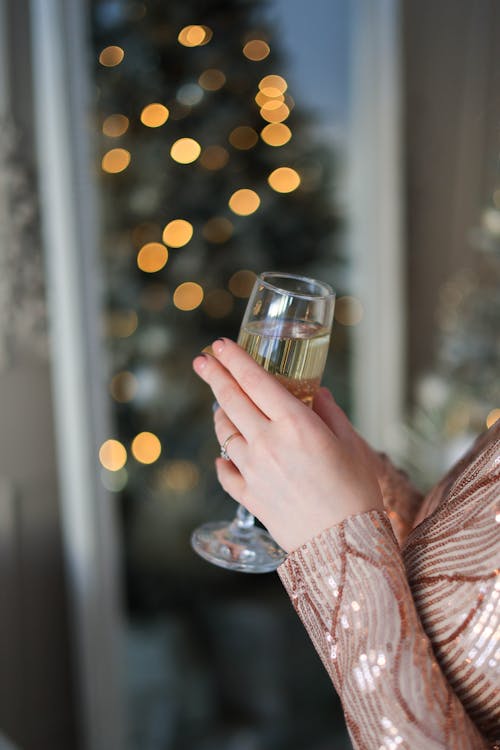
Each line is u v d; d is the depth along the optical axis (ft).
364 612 1.91
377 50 7.80
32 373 6.29
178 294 6.91
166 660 7.08
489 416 7.57
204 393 7.07
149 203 6.64
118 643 6.84
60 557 6.66
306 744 7.65
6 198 5.96
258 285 2.78
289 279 2.83
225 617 7.34
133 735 7.00
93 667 6.73
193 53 6.63
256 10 6.89
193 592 7.16
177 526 7.06
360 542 1.96
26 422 6.33
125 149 6.48
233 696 7.43
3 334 6.08
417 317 9.03
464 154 8.96
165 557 7.02
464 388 7.77
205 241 6.98
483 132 8.98
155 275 6.77
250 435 2.10
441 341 8.98
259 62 6.98
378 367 8.43
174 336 6.93
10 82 5.92
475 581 1.87
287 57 7.20
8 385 6.20
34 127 6.06
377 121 7.95
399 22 8.07
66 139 6.07
